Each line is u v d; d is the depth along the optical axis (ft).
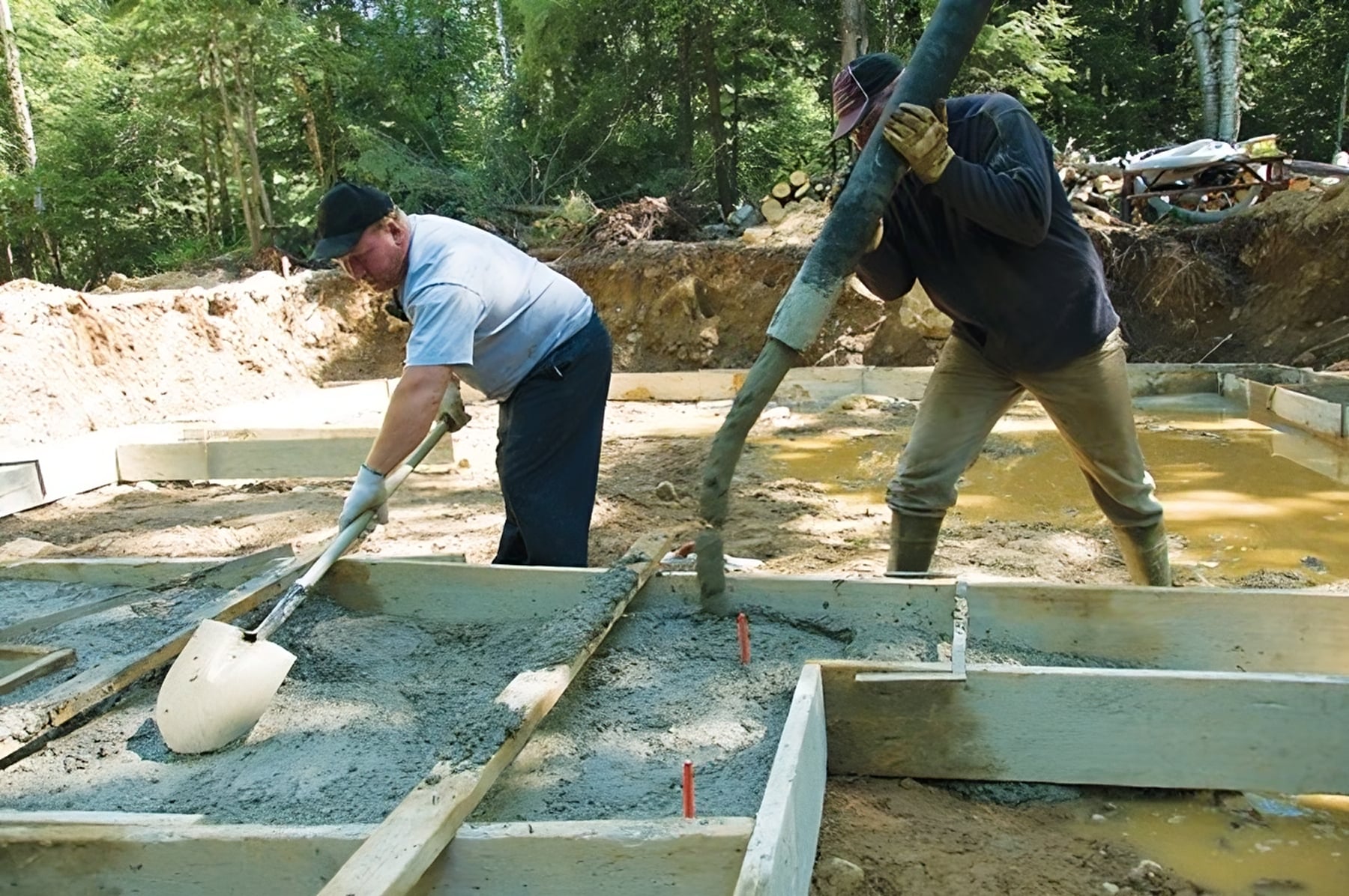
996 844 8.06
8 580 13.73
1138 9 72.49
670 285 38.83
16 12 68.28
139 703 10.12
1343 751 8.22
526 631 11.10
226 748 9.10
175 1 47.29
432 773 7.13
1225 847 8.04
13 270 66.54
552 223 48.08
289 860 6.85
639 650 10.33
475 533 18.33
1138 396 32.32
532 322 11.75
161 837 6.95
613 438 28.12
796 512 19.53
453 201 53.06
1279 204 36.40
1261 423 27.22
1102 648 10.37
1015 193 9.63
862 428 28.58
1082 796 8.75
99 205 64.59
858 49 48.96
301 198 54.44
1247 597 10.02
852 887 7.36
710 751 8.50
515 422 12.12
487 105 62.23
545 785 8.05
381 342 41.04
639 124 60.90
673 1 55.26
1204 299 36.27
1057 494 20.44
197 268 48.85
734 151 62.13
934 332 35.99
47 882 7.09
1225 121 58.03
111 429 27.86
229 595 11.56
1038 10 55.16
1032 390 11.56
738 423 9.94
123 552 17.67
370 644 11.07
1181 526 18.03
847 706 8.90
